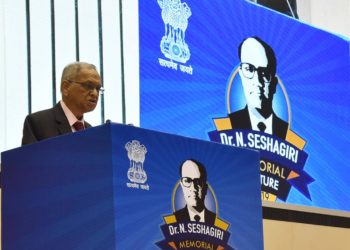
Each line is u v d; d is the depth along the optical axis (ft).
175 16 21.16
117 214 8.31
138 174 8.57
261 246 9.77
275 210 14.82
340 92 24.36
